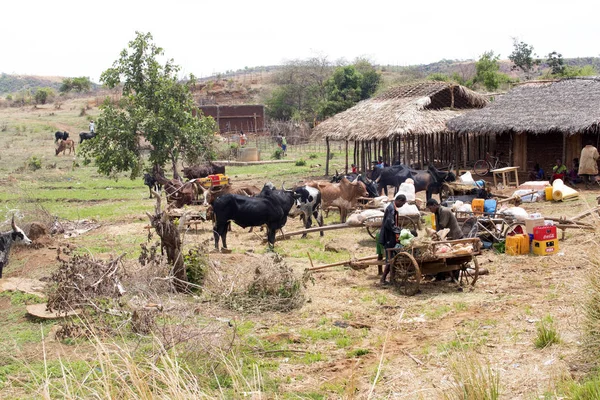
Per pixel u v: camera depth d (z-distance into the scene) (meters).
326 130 34.66
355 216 17.00
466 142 33.94
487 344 9.12
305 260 15.65
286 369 8.71
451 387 7.14
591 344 8.08
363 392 7.80
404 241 12.15
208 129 33.38
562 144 29.89
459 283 12.61
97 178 41.22
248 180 36.78
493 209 16.33
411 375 8.20
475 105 34.50
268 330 10.47
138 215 24.72
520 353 8.63
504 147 33.72
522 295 11.57
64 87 111.38
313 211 18.80
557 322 9.73
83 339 9.83
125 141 31.97
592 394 6.67
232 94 98.94
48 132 66.44
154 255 12.52
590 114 26.20
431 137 34.03
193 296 11.84
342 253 16.39
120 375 5.51
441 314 10.84
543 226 14.77
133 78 32.41
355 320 10.87
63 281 10.80
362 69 87.31
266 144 65.69
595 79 30.45
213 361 8.16
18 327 10.79
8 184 37.38
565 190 22.44
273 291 11.80
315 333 10.16
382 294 12.32
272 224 16.39
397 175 22.78
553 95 29.75
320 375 8.48
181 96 33.12
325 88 79.06
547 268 13.36
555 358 8.25
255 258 13.55
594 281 8.35
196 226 19.73
